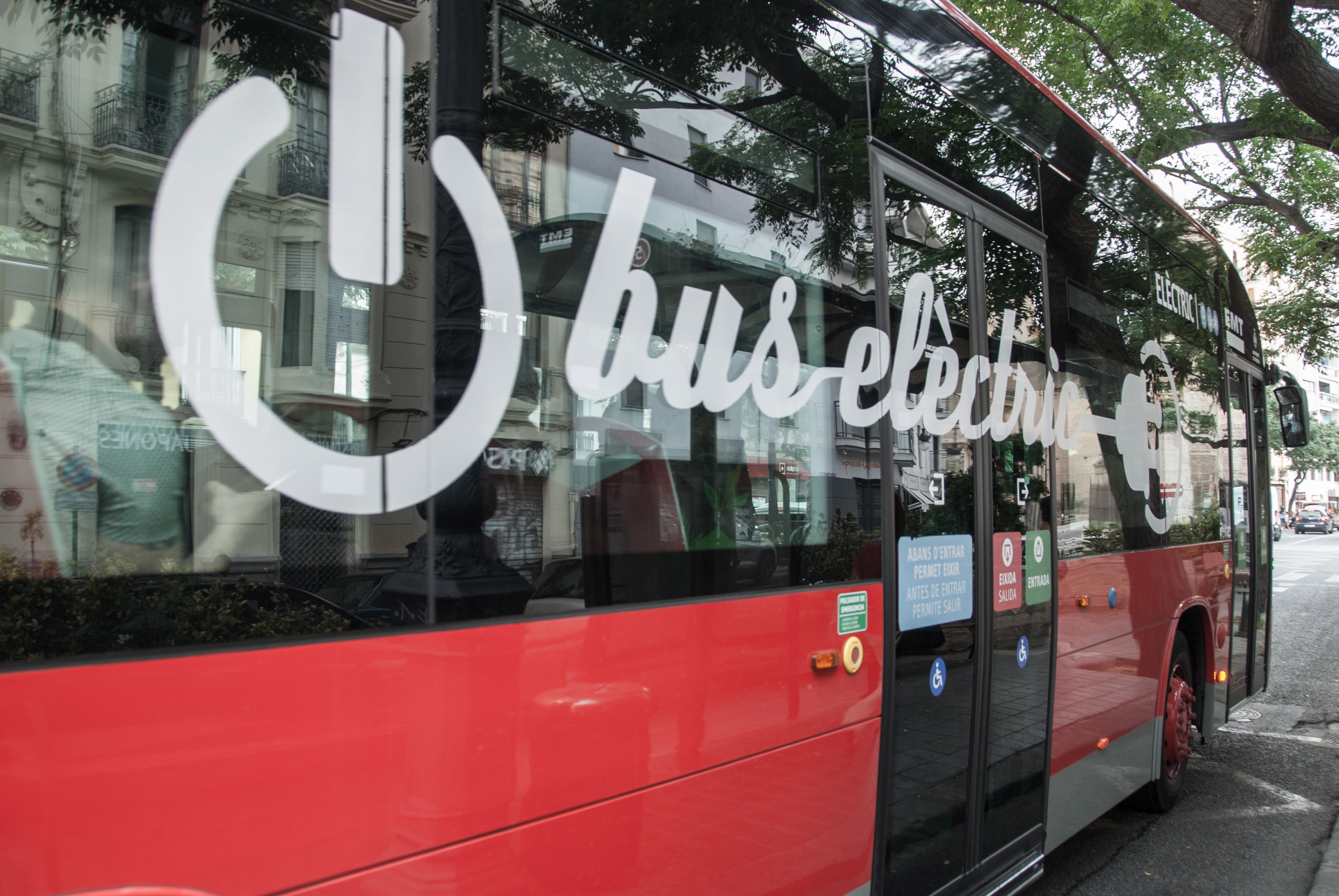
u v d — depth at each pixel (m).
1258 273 16.42
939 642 2.92
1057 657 3.66
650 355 2.03
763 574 2.28
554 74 1.87
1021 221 3.62
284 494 1.42
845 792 2.49
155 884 1.23
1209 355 5.70
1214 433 5.74
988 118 3.43
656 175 2.08
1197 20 12.16
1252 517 6.52
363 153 1.55
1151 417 4.77
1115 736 4.27
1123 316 4.49
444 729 1.56
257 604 1.37
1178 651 5.19
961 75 3.29
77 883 1.17
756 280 2.33
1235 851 4.61
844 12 2.72
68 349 1.26
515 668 1.68
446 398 1.63
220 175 1.40
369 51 1.57
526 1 1.82
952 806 2.95
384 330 1.56
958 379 3.13
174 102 1.37
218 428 1.37
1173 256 5.18
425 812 1.52
